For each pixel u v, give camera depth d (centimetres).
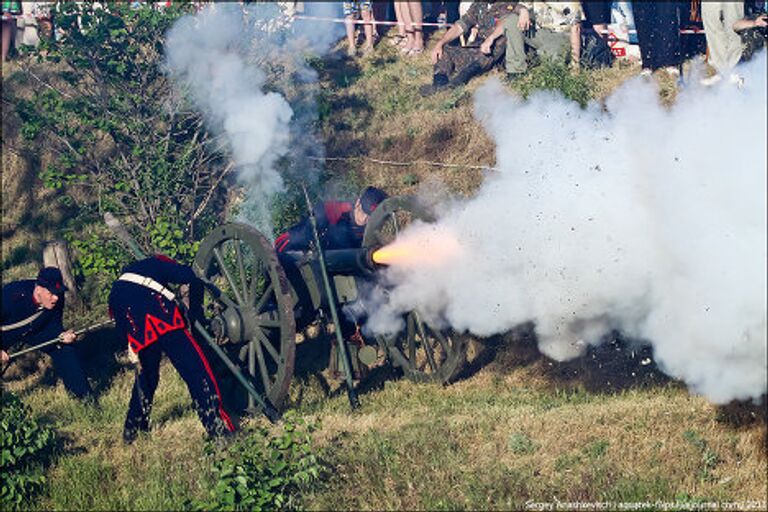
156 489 1633
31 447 1748
